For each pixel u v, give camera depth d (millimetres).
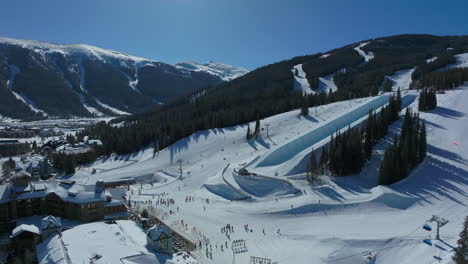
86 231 53781
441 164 90812
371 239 56250
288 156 117375
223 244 58719
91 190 67500
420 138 94188
